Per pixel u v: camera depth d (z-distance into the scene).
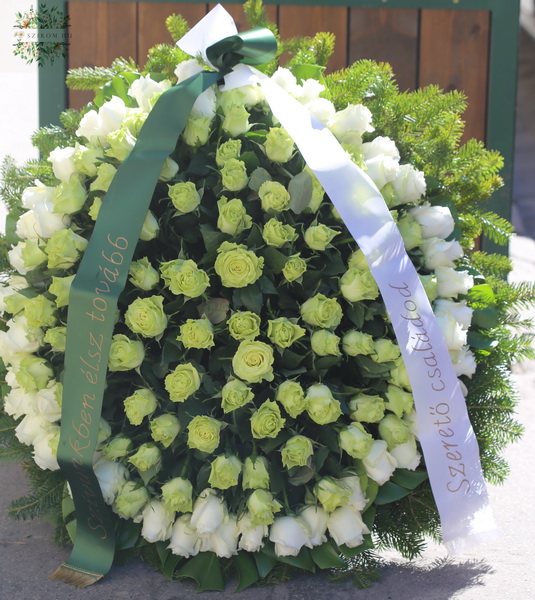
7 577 1.41
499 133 2.45
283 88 1.52
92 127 1.44
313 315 1.32
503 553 1.54
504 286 1.64
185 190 1.33
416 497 1.49
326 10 2.41
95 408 1.30
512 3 2.41
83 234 1.42
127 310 1.33
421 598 1.37
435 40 2.42
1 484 1.82
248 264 1.29
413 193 1.46
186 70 1.51
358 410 1.35
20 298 1.41
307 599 1.36
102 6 2.39
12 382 1.44
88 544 1.42
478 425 1.53
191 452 1.37
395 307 1.33
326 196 1.42
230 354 1.35
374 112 1.66
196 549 1.38
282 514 1.35
